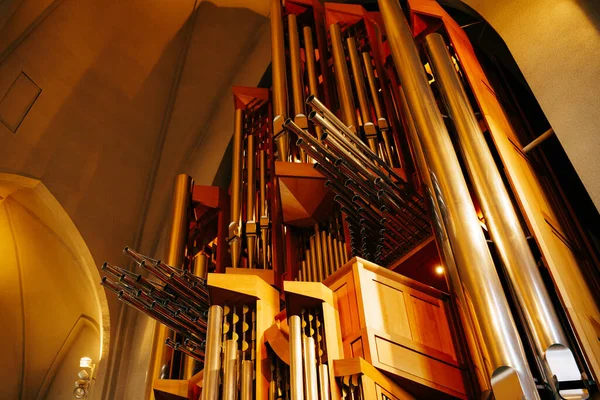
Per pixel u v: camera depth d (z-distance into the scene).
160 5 9.34
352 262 3.91
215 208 7.55
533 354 3.54
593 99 4.50
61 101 8.66
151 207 9.23
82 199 8.64
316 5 8.09
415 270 5.26
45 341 9.82
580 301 3.91
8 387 9.77
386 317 3.75
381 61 6.81
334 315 3.80
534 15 5.36
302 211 5.97
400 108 6.19
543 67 5.00
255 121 7.77
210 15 9.74
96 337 9.57
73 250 8.91
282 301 5.19
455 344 3.92
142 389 7.45
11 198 8.80
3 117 8.08
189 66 9.79
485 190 4.20
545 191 4.93
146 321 8.17
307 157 5.90
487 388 3.36
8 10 7.85
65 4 8.52
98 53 9.00
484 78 5.74
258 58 9.64
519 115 5.86
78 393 7.96
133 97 9.34
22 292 9.65
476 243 3.80
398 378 3.55
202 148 9.54
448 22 6.03
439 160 4.33
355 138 5.11
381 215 5.21
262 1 9.81
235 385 3.73
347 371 3.44
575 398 3.14
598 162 4.24
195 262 6.95
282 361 3.88
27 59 8.30
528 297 3.64
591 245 4.89
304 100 6.77
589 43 4.77
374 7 8.34
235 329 4.11
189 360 5.91
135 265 8.82
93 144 8.91
